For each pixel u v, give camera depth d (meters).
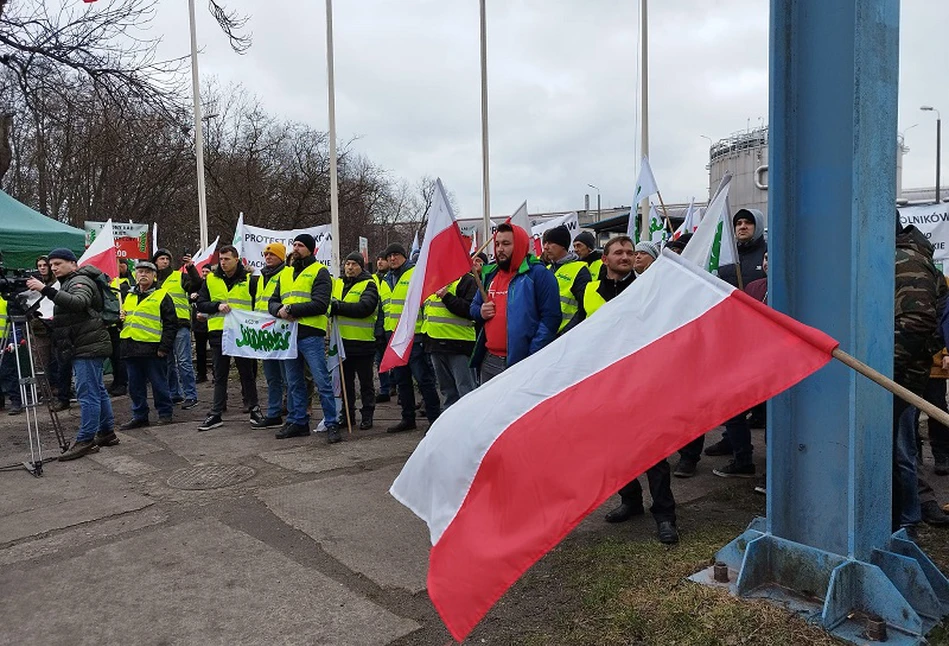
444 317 6.84
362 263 7.97
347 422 7.88
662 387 2.62
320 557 4.22
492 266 5.75
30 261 11.57
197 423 8.39
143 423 8.23
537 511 2.48
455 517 2.62
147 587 3.86
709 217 3.66
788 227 3.15
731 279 6.18
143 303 8.13
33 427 8.50
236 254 8.12
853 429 3.00
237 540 4.51
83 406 6.86
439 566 2.54
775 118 3.11
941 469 5.41
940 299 4.39
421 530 4.63
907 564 3.04
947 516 4.32
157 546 4.45
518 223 7.38
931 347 3.94
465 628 2.41
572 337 2.94
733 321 2.68
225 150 31.48
